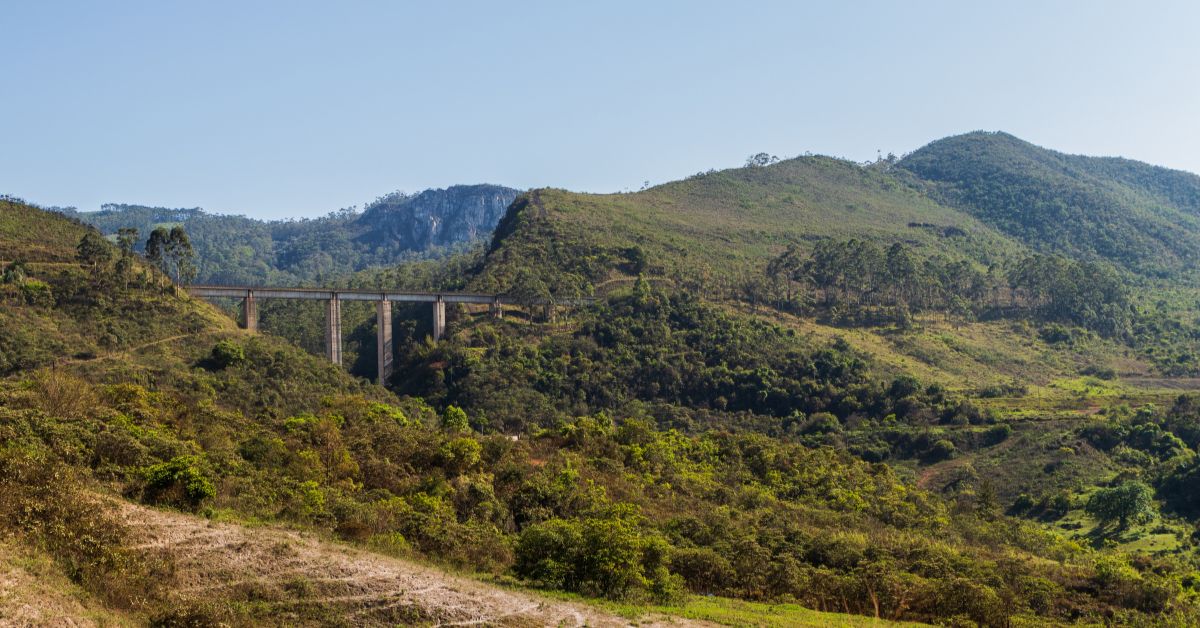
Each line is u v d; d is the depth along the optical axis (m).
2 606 26.19
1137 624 61.16
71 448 47.56
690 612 43.94
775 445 111.12
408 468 70.12
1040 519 108.25
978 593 56.12
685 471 93.94
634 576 46.31
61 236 138.00
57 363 97.94
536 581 45.91
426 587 36.94
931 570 63.66
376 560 40.06
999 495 116.75
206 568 34.16
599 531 47.09
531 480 71.19
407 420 94.19
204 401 87.94
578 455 86.50
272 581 34.31
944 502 103.38
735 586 57.16
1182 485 108.19
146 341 111.94
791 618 48.12
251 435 67.75
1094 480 114.88
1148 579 68.81
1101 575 68.31
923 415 142.25
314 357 124.38
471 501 65.75
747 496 86.94
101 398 67.62
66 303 114.44
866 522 83.06
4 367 93.69
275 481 56.53
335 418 79.25
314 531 45.47
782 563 59.28
